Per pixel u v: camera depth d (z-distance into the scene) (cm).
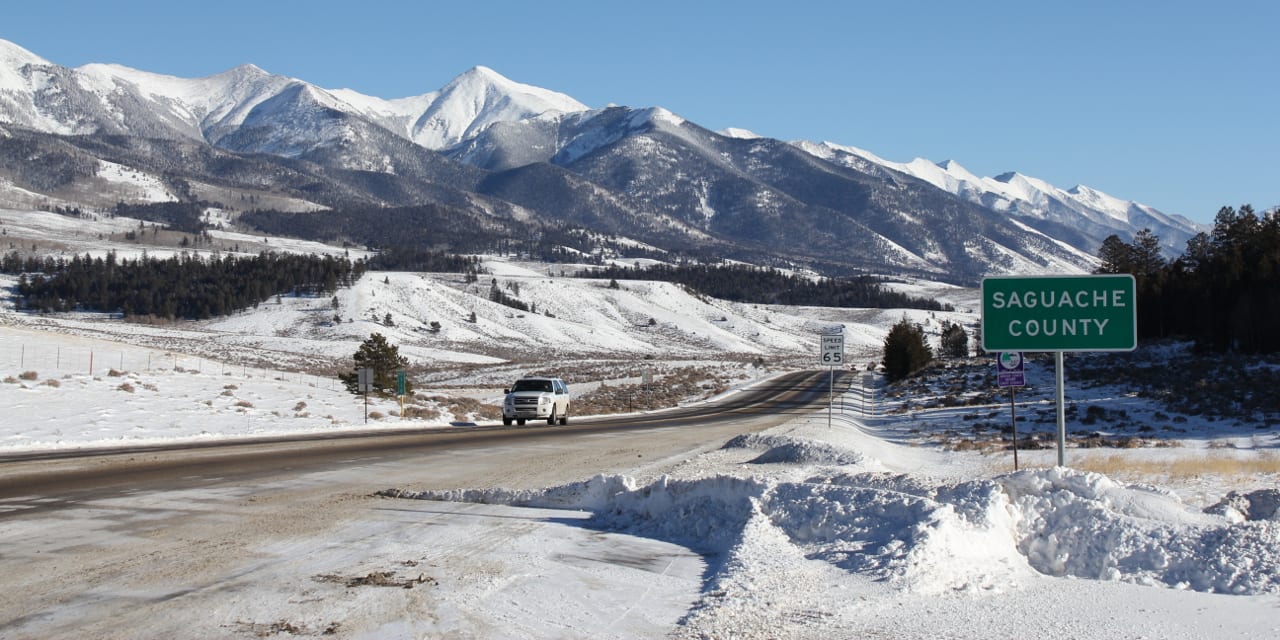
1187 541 1036
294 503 1538
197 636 783
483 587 966
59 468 1995
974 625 834
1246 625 837
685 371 10112
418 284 19112
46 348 6162
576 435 3394
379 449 2630
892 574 962
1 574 995
